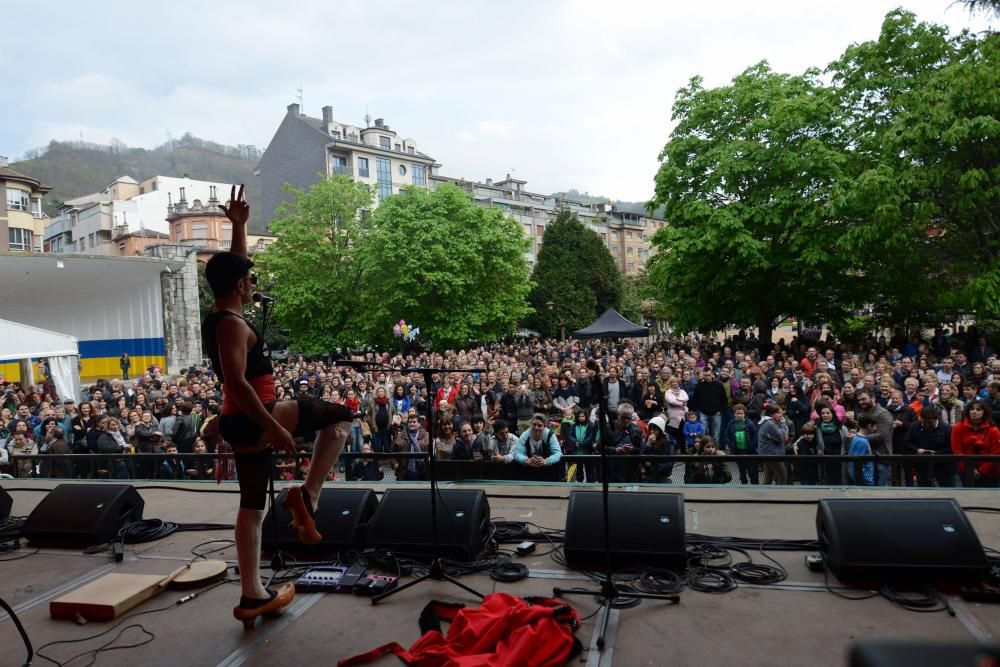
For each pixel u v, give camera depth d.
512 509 5.03
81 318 29.97
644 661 2.66
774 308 20.22
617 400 11.80
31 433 10.22
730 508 4.90
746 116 19.77
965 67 13.36
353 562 3.82
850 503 3.50
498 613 2.89
